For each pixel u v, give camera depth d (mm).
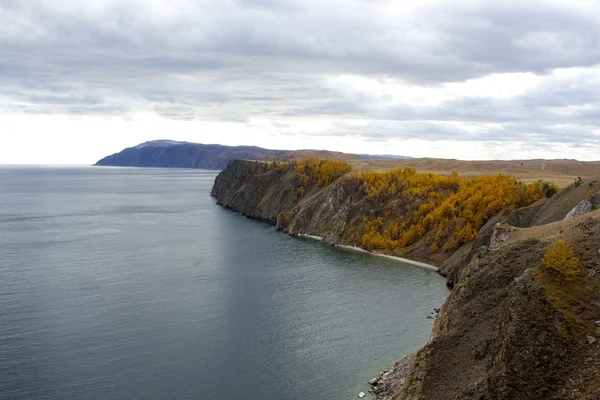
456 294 48656
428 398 36719
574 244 41344
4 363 53531
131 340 60406
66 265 99375
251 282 88500
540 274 37406
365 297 79812
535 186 104125
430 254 108688
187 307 73438
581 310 34844
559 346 32875
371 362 55031
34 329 63250
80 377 50781
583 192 75062
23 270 94500
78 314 69250
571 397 30234
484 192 114500
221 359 55656
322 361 55406
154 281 87625
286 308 73688
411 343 60125
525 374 32594
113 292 80312
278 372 52719
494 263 45000
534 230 53906
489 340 37406
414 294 81750
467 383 35438
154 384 49688
